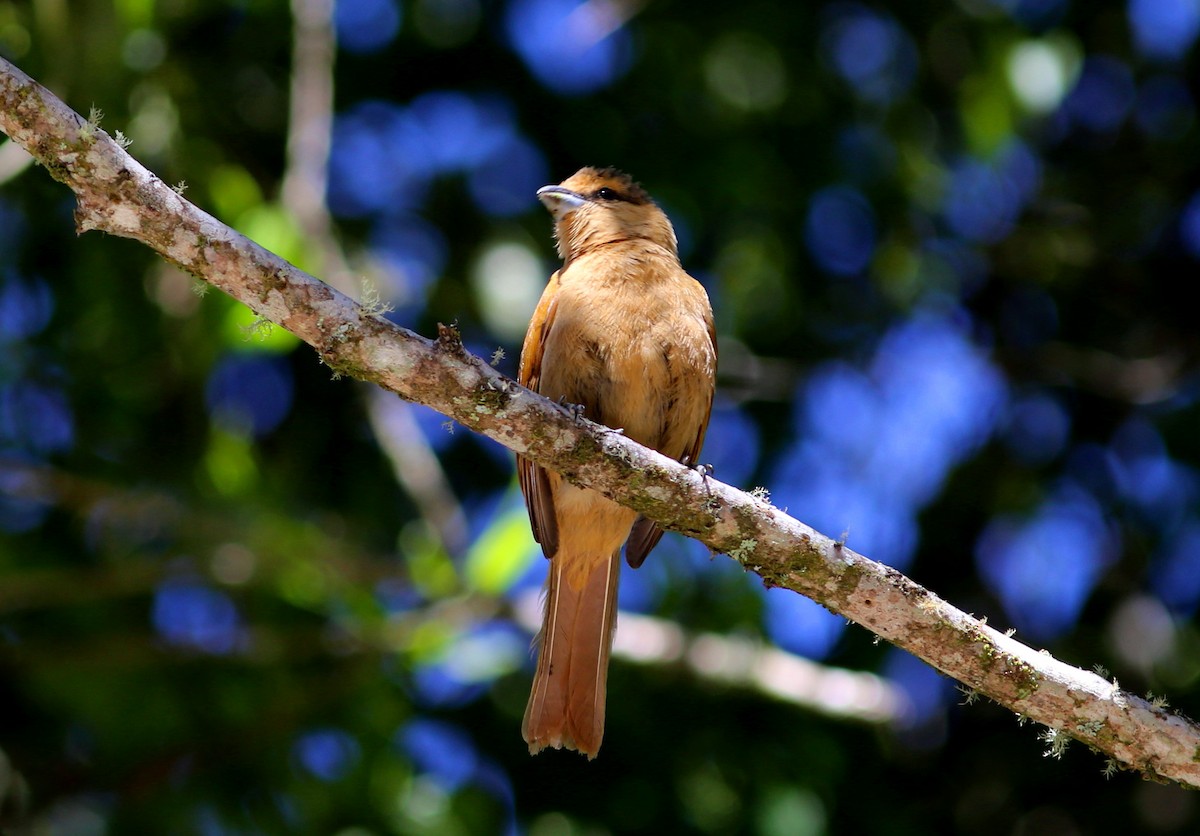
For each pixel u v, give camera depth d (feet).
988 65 35.91
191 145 35.29
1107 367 40.45
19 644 35.81
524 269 37.68
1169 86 40.50
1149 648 37.06
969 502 39.45
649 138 39.58
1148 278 41.27
